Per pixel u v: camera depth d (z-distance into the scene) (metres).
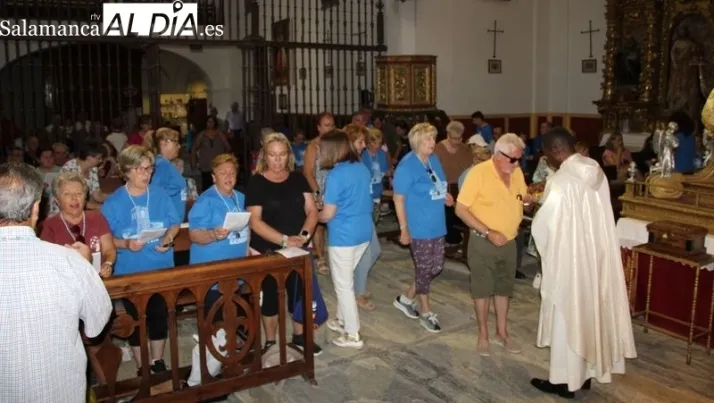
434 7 12.60
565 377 4.08
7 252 2.27
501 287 4.85
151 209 4.25
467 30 13.12
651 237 4.93
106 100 16.16
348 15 13.64
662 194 5.18
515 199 4.65
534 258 7.38
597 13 13.31
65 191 3.84
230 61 17.95
